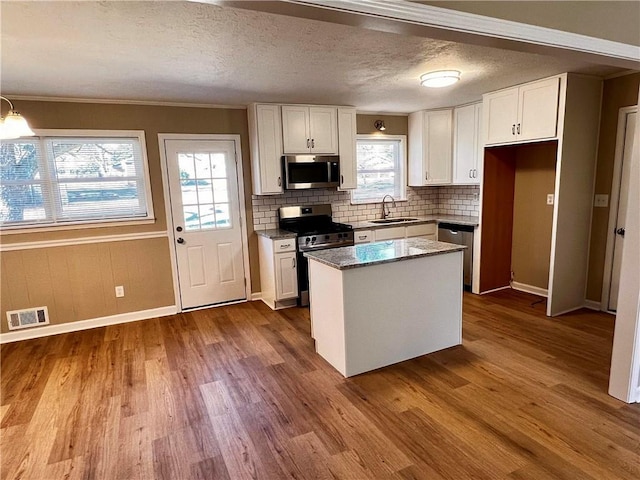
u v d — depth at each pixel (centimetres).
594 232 394
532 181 455
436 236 525
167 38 231
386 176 558
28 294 378
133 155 407
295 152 448
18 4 182
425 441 212
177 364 315
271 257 433
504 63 308
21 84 321
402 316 300
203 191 442
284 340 357
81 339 374
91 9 190
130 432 230
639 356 236
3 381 295
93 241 397
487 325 371
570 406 238
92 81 318
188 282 446
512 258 491
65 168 382
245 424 234
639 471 185
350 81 350
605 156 377
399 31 165
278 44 248
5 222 368
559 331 351
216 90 365
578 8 197
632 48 219
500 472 188
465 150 493
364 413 239
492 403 244
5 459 210
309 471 194
